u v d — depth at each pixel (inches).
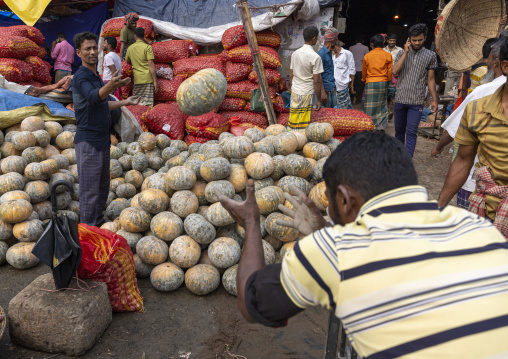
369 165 42.4
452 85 409.4
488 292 36.2
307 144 183.3
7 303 131.0
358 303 36.7
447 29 178.9
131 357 107.2
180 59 301.3
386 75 283.0
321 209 151.6
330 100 300.4
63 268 108.3
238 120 274.2
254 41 249.4
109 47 275.1
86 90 147.2
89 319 107.2
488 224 43.7
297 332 117.0
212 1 321.1
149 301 132.0
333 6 308.0
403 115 254.2
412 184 43.2
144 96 287.9
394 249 37.6
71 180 189.0
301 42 316.8
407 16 655.1
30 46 298.2
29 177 176.9
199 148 185.0
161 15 335.6
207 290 133.3
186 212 144.9
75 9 442.3
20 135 190.9
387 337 35.7
